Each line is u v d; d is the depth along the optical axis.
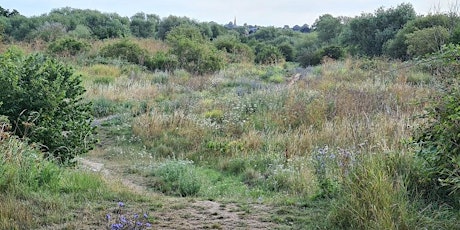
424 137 5.12
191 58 26.59
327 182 5.57
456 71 5.05
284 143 10.67
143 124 13.10
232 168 9.54
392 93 14.09
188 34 36.59
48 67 8.30
